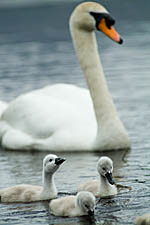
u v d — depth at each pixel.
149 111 22.38
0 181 15.47
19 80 29.12
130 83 27.56
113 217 12.28
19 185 14.22
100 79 18.23
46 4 62.06
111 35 17.61
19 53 37.56
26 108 19.62
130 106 23.27
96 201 13.28
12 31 48.16
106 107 17.97
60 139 18.27
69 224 12.05
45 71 31.34
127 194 13.66
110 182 13.33
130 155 17.22
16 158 17.97
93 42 18.42
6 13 58.03
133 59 33.88
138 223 11.52
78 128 18.42
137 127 20.36
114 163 16.42
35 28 49.16
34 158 17.80
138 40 40.62
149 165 16.03
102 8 17.95
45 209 13.10
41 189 13.94
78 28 18.34
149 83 27.31
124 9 56.88
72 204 12.62
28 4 62.97
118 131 17.83
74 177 15.38
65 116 18.88
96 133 18.16
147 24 47.94
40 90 20.56
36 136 18.98
